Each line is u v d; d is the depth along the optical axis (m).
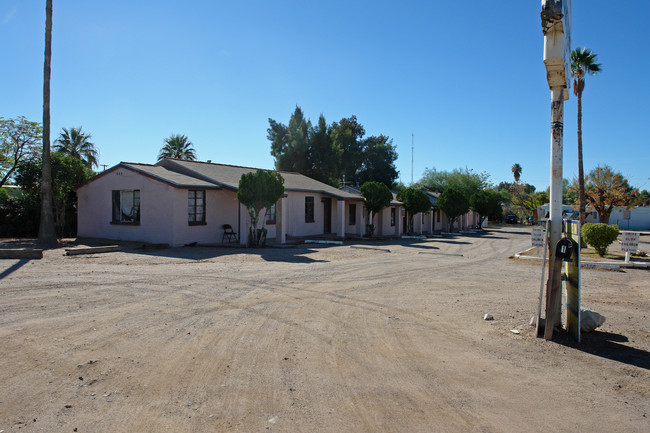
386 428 3.46
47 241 17.70
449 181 57.50
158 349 5.14
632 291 9.62
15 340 5.34
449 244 23.56
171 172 19.44
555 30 5.65
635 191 31.05
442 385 4.33
